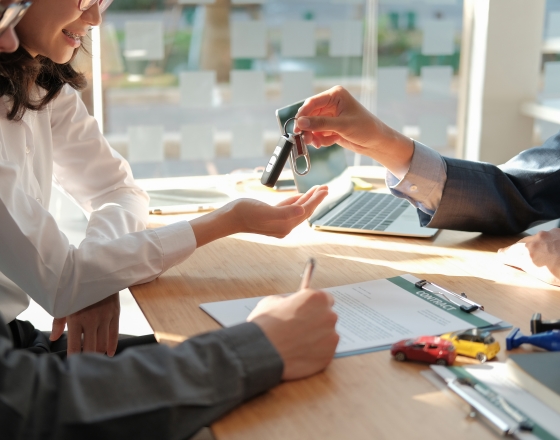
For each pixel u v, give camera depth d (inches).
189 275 39.2
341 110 44.2
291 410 24.4
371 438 22.3
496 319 31.6
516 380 25.5
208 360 25.2
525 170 47.2
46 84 47.4
